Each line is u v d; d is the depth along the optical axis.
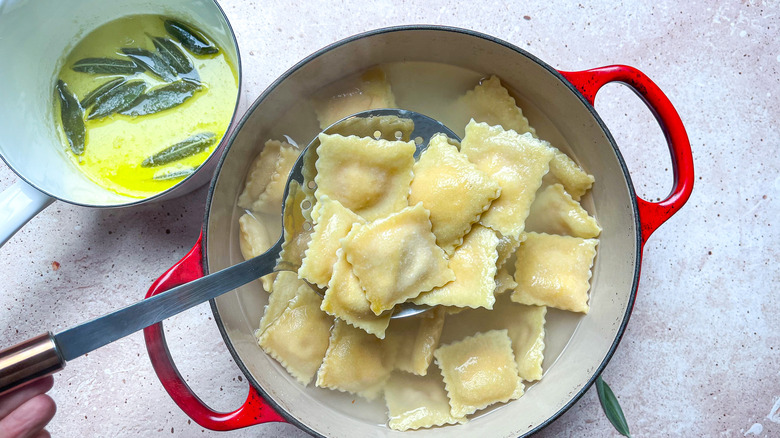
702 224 0.49
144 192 0.47
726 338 0.49
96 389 0.48
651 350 0.49
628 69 0.41
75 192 0.46
